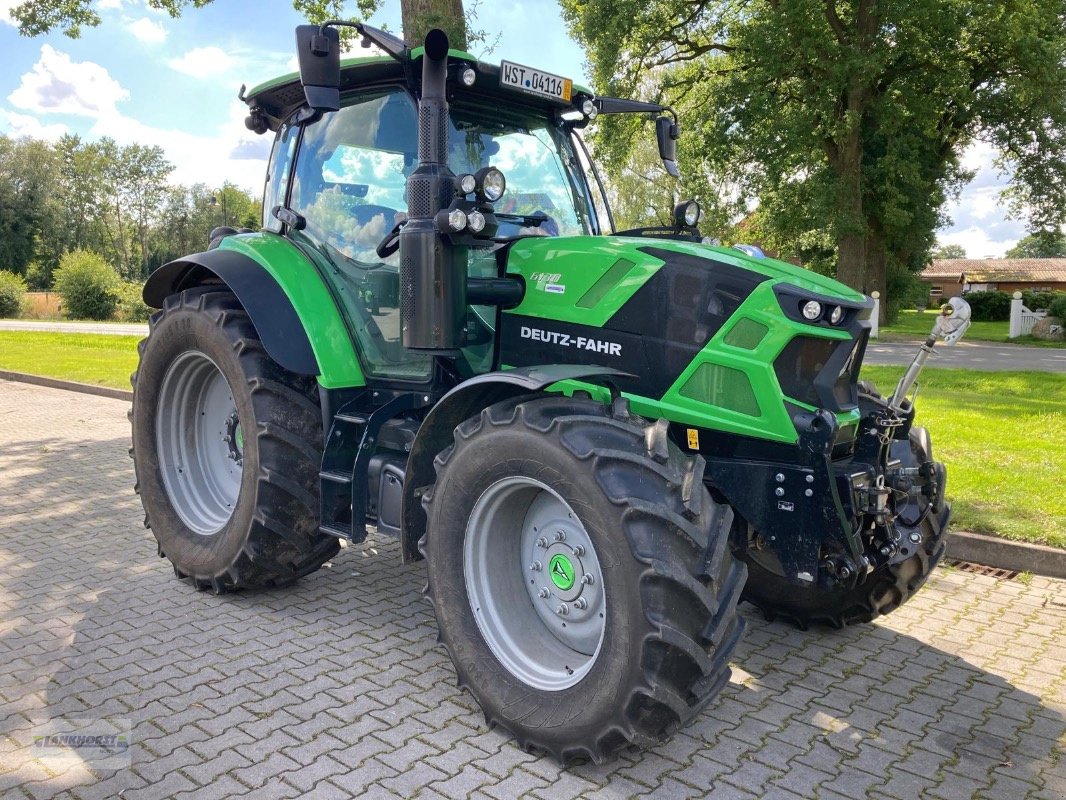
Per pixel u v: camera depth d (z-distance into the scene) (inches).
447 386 143.9
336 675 131.0
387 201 148.3
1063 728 119.3
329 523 145.9
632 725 99.5
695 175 932.0
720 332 117.7
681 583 96.3
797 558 114.6
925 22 805.2
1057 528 191.2
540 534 117.6
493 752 109.9
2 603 159.8
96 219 3218.5
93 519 219.3
